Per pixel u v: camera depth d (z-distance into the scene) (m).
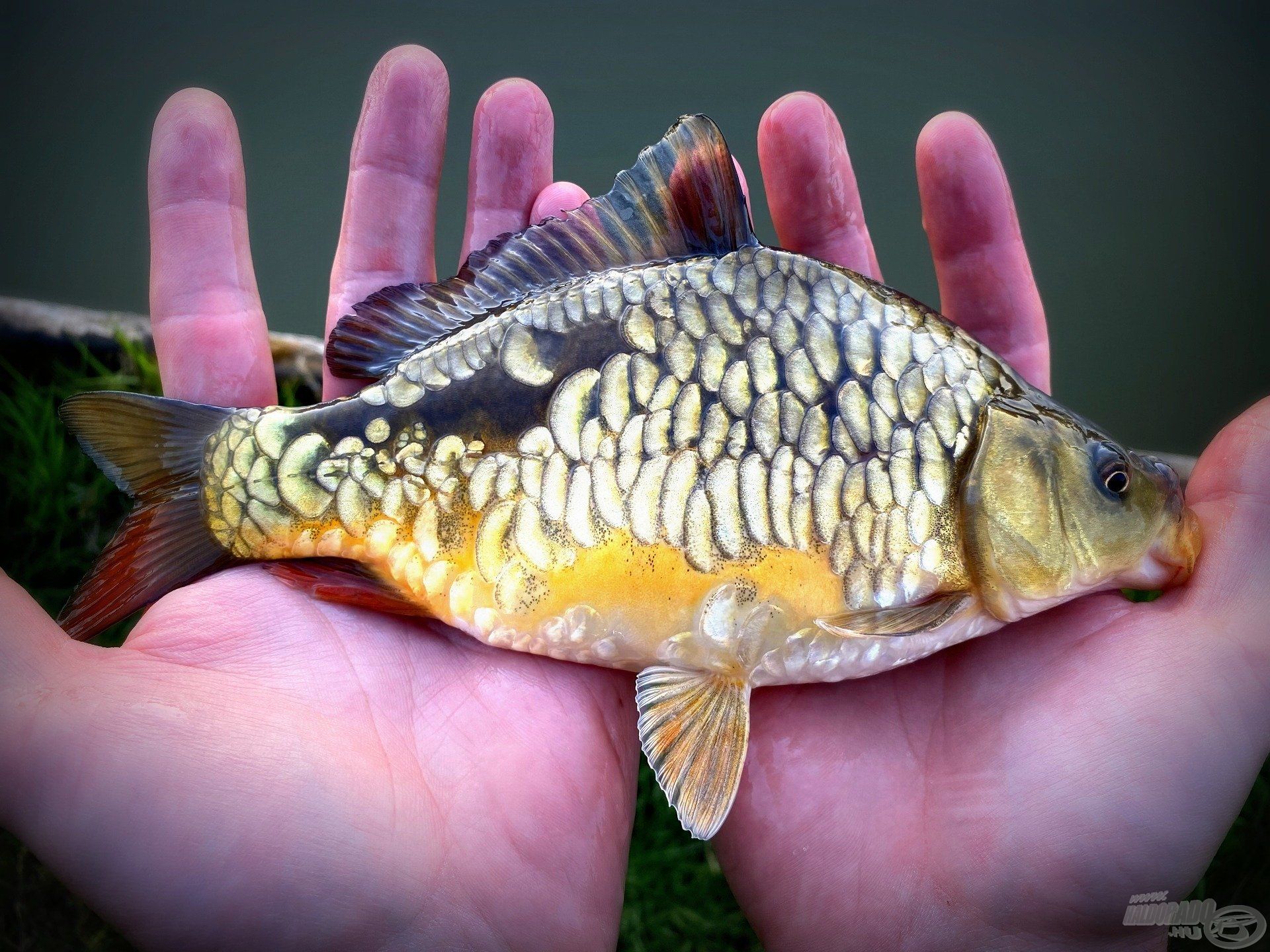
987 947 0.16
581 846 0.16
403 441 0.16
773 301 0.16
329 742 0.15
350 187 0.22
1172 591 0.17
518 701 0.17
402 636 0.17
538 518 0.16
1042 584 0.16
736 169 0.16
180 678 0.15
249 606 0.16
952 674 0.17
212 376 0.20
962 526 0.16
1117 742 0.15
